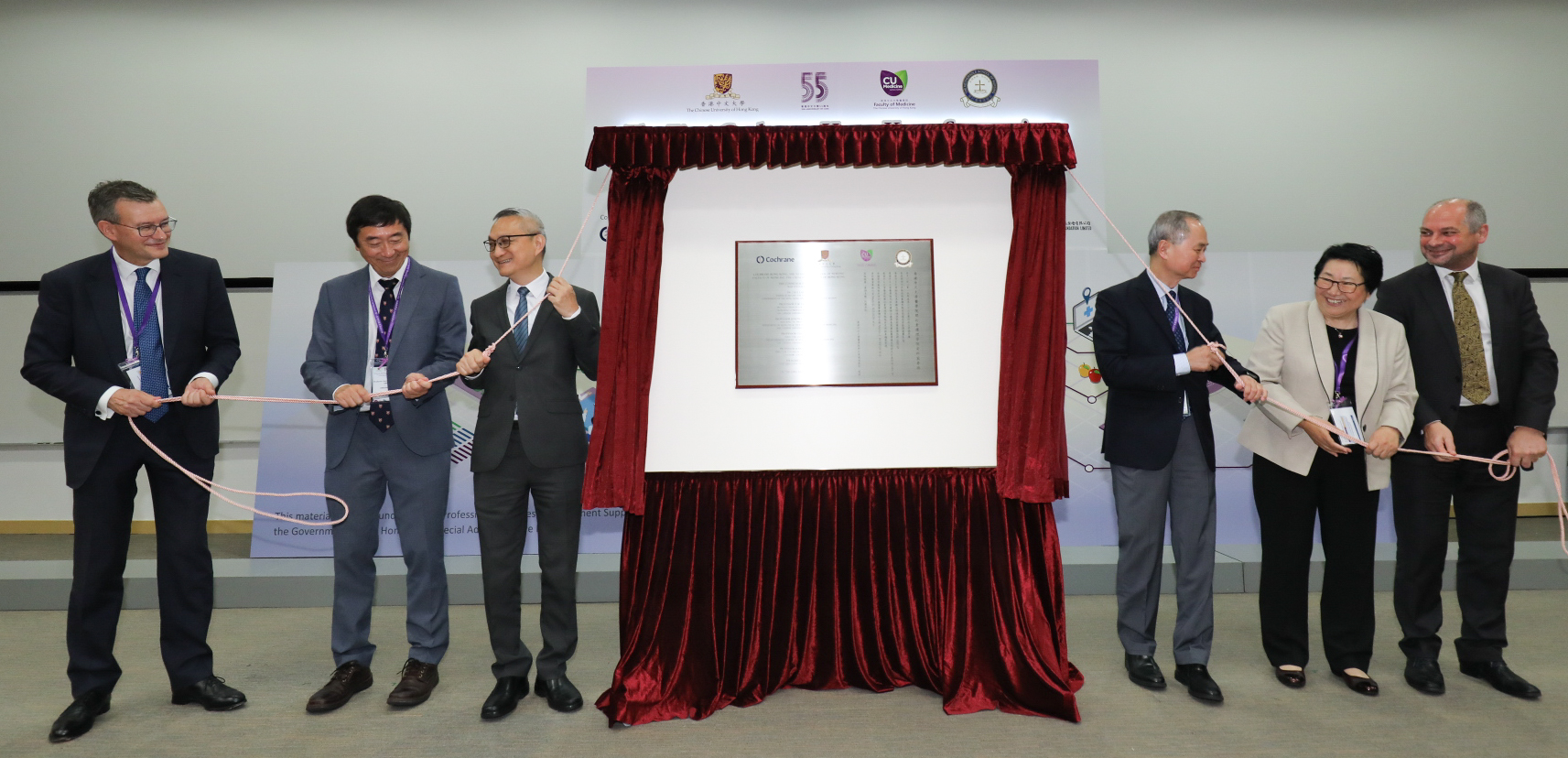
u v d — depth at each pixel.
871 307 2.35
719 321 2.34
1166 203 4.74
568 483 2.33
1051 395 2.23
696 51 4.74
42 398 4.90
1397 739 2.12
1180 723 2.22
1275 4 4.77
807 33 4.77
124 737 2.19
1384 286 2.67
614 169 2.25
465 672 2.72
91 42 4.77
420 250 4.67
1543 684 2.51
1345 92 4.78
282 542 4.14
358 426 2.45
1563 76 4.82
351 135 4.71
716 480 2.35
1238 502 4.23
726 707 2.32
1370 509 2.45
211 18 4.73
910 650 2.39
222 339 2.47
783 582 2.37
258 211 4.72
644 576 2.33
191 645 2.39
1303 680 2.47
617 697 2.24
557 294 2.23
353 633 2.47
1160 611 3.45
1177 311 2.54
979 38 4.76
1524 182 4.81
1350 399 2.43
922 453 2.35
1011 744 2.09
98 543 2.26
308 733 2.21
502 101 4.70
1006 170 2.35
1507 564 2.49
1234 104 4.75
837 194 2.36
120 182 2.21
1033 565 2.34
